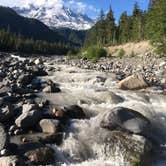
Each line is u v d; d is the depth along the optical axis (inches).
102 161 449.4
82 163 437.7
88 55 2509.8
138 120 509.4
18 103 613.0
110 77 1023.0
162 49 2176.4
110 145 468.8
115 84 913.5
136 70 1337.4
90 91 774.5
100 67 1498.5
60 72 1187.3
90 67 1492.4
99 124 507.5
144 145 463.8
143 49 2967.5
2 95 675.4
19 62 1408.7
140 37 3654.0
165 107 677.9
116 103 675.4
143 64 1721.2
